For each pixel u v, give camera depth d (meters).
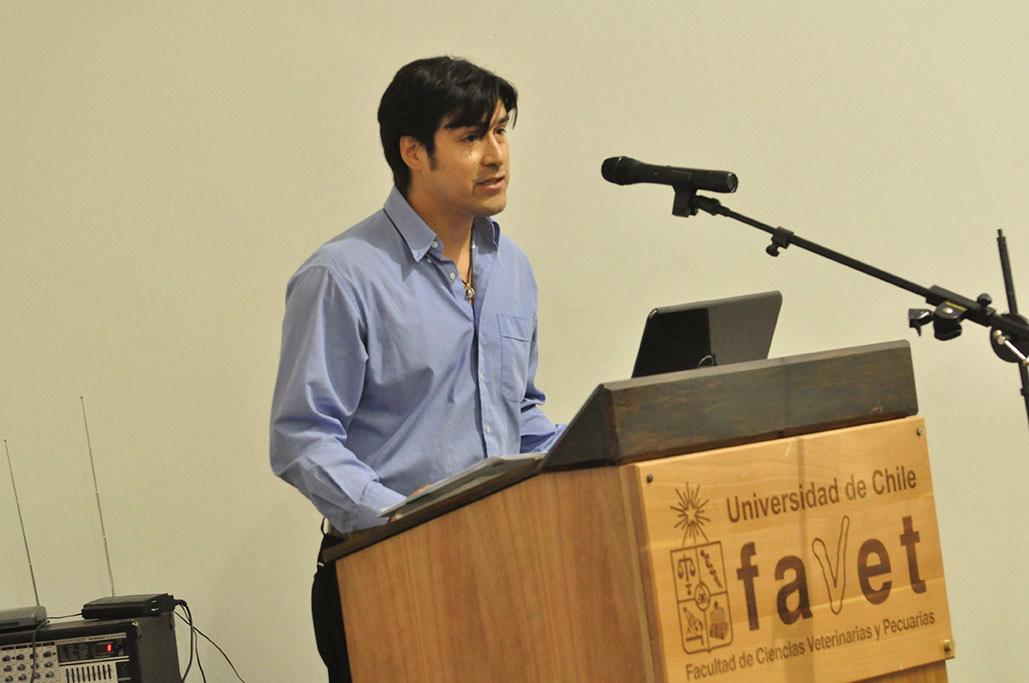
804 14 4.74
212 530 4.54
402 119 3.02
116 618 3.96
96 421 4.51
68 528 4.51
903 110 4.76
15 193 4.52
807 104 4.74
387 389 3.06
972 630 4.73
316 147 4.58
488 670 2.11
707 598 1.86
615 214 4.71
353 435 3.09
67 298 4.52
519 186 4.69
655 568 1.82
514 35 4.67
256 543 4.55
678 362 2.37
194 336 4.54
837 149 4.75
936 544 2.07
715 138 4.72
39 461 4.50
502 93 3.06
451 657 2.18
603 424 1.87
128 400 4.52
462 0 4.64
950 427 4.73
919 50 4.77
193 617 4.53
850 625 1.97
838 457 2.01
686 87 4.72
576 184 4.70
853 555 2.00
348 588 2.38
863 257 4.74
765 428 1.98
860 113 4.75
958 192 4.77
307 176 4.58
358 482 2.79
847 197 4.75
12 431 4.50
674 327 2.31
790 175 4.73
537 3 4.68
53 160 4.52
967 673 4.73
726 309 2.39
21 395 4.50
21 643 3.88
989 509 4.73
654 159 4.71
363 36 4.60
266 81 4.57
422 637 2.23
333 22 4.59
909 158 4.76
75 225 4.52
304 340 2.98
